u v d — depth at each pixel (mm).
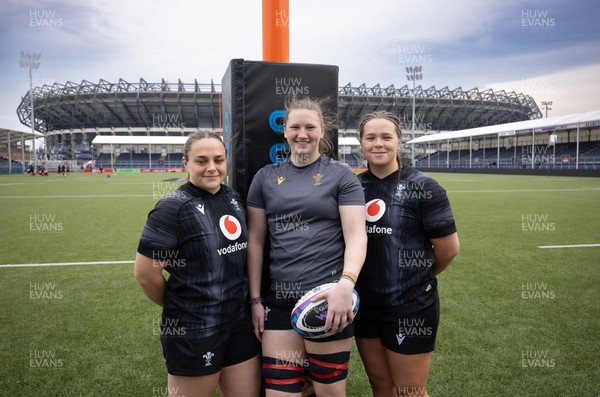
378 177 1990
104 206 12227
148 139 46750
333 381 1690
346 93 58625
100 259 5746
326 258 1749
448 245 1915
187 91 55812
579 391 2447
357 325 2012
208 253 1728
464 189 18156
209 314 1729
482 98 63219
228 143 2521
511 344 3070
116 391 2512
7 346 3098
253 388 1925
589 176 28859
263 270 2115
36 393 2486
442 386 2516
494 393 2436
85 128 62562
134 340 3197
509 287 4430
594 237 7148
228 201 1881
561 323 3455
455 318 3580
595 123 28547
